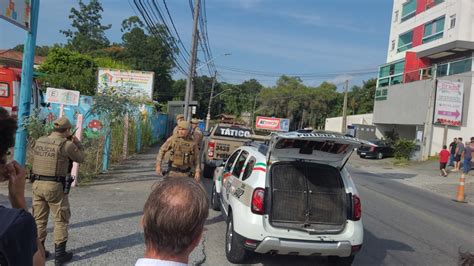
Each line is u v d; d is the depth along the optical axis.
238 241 5.73
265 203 5.62
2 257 1.66
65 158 5.12
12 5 5.78
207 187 11.84
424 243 8.03
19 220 1.75
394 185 17.80
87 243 6.03
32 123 9.45
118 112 12.70
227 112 98.56
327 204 5.79
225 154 13.34
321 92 83.06
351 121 53.09
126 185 10.83
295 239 5.51
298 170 5.84
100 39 73.88
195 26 20.78
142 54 63.56
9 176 2.28
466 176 22.44
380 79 41.81
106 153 12.76
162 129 29.86
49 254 5.49
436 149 30.20
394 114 37.34
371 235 8.37
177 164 7.01
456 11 32.50
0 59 35.41
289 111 84.44
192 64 21.17
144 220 1.76
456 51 31.58
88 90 36.44
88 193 9.45
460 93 28.69
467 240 8.59
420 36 37.69
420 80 33.34
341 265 6.11
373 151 33.09
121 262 5.41
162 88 65.94
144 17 13.70
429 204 13.32
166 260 1.70
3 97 15.27
